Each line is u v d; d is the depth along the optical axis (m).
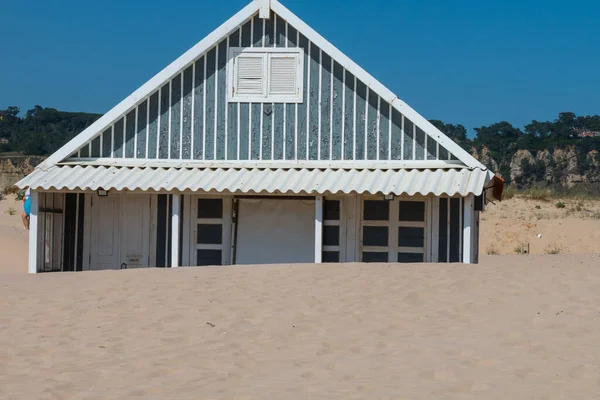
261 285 12.92
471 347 9.17
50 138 82.56
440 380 7.96
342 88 18.31
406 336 9.89
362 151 18.20
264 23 18.53
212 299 12.05
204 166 18.31
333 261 18.56
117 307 11.76
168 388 8.02
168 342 9.95
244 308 11.49
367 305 11.56
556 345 9.12
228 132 18.56
